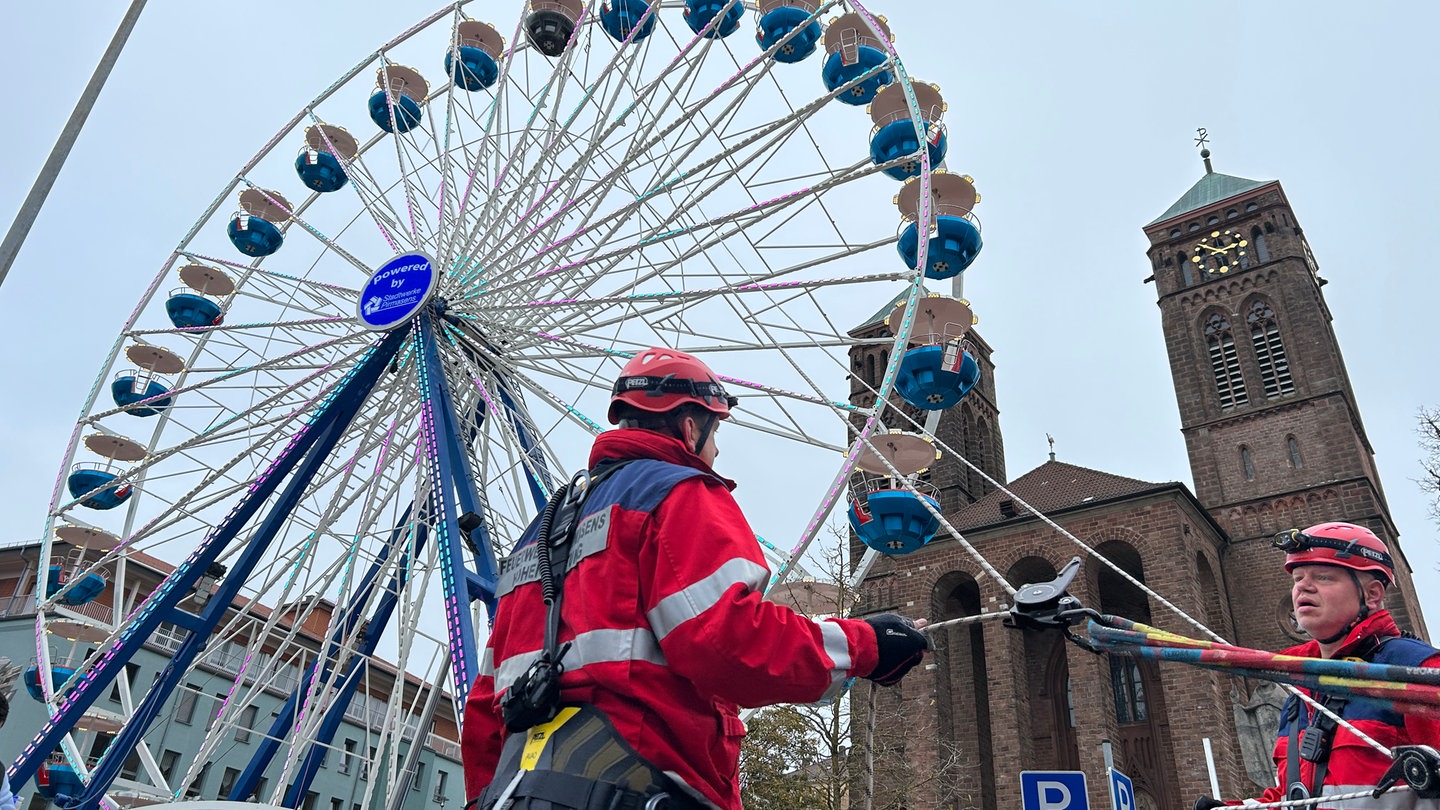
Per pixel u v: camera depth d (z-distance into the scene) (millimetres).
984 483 76312
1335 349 75875
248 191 24016
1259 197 75688
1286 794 4598
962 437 76375
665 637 2816
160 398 21609
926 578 62094
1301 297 70438
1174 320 74875
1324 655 4852
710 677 2746
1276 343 70375
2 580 52812
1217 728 50250
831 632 2975
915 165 18016
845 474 12883
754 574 2898
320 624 56750
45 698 19750
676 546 2951
